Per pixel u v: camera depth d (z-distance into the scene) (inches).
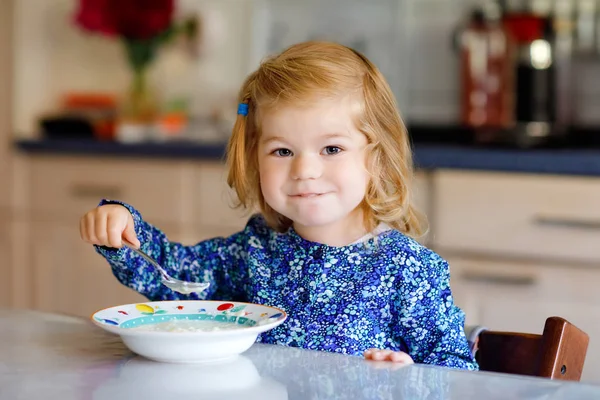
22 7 112.0
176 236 98.4
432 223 85.2
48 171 106.4
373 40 110.6
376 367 32.3
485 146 90.6
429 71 109.2
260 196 48.7
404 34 109.5
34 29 114.3
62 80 121.0
